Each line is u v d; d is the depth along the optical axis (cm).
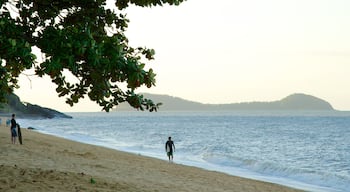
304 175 2842
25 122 14112
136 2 511
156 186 1564
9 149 2241
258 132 9731
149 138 7362
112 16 527
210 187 1861
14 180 1116
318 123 15862
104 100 423
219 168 3216
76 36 384
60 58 372
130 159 2936
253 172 3062
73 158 2314
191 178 2147
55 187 1102
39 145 3117
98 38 454
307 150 5700
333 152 5472
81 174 1378
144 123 15725
